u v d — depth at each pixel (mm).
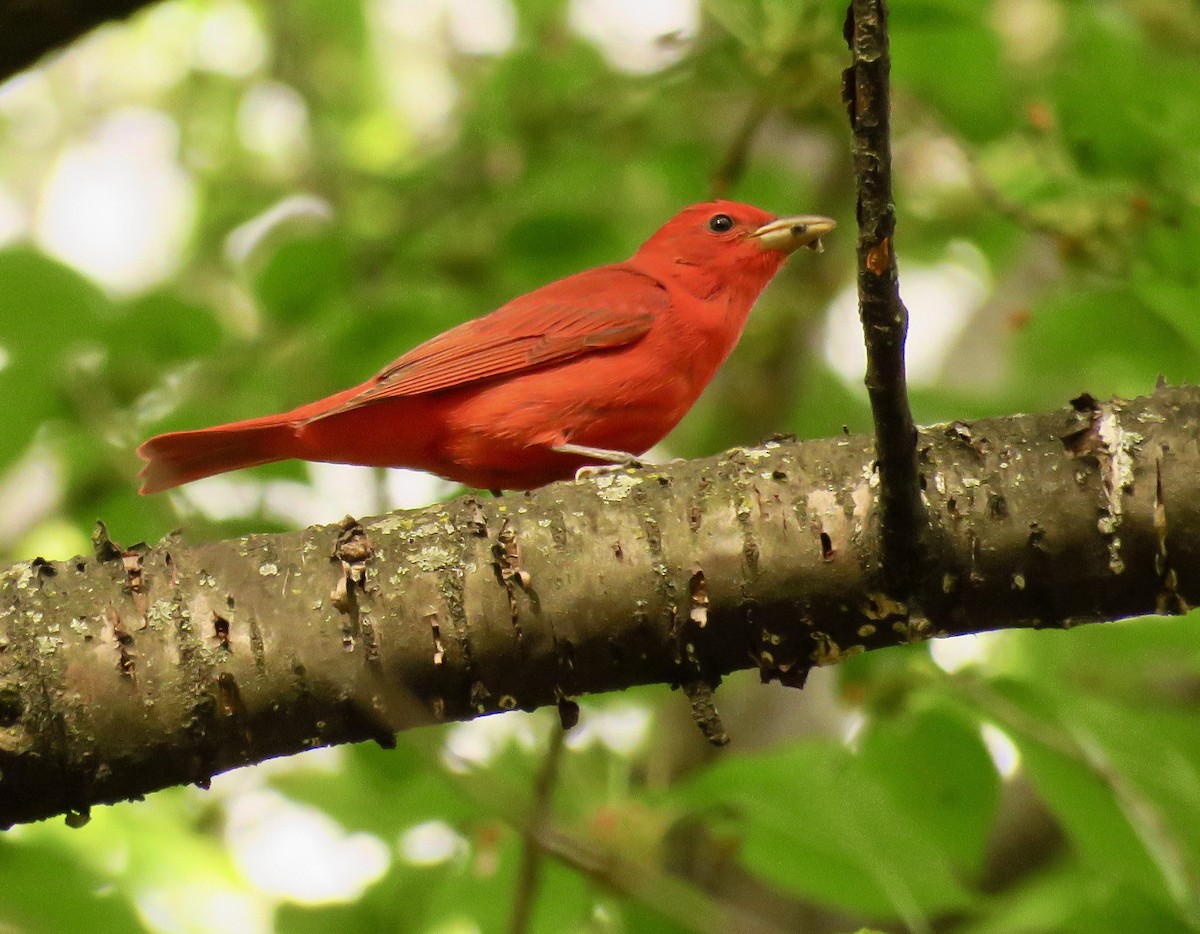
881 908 8531
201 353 11953
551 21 15820
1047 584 6367
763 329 14586
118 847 12133
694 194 15047
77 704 6199
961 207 14047
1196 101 10328
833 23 11055
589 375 10438
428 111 18891
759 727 14898
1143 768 8367
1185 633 11773
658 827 9984
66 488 11867
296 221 13953
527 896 9523
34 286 11250
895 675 9258
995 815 8992
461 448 10391
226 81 18312
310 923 11992
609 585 6414
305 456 10367
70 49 10023
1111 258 10195
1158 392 6570
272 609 6375
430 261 13344
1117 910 8820
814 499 6461
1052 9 13258
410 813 11398
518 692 6492
